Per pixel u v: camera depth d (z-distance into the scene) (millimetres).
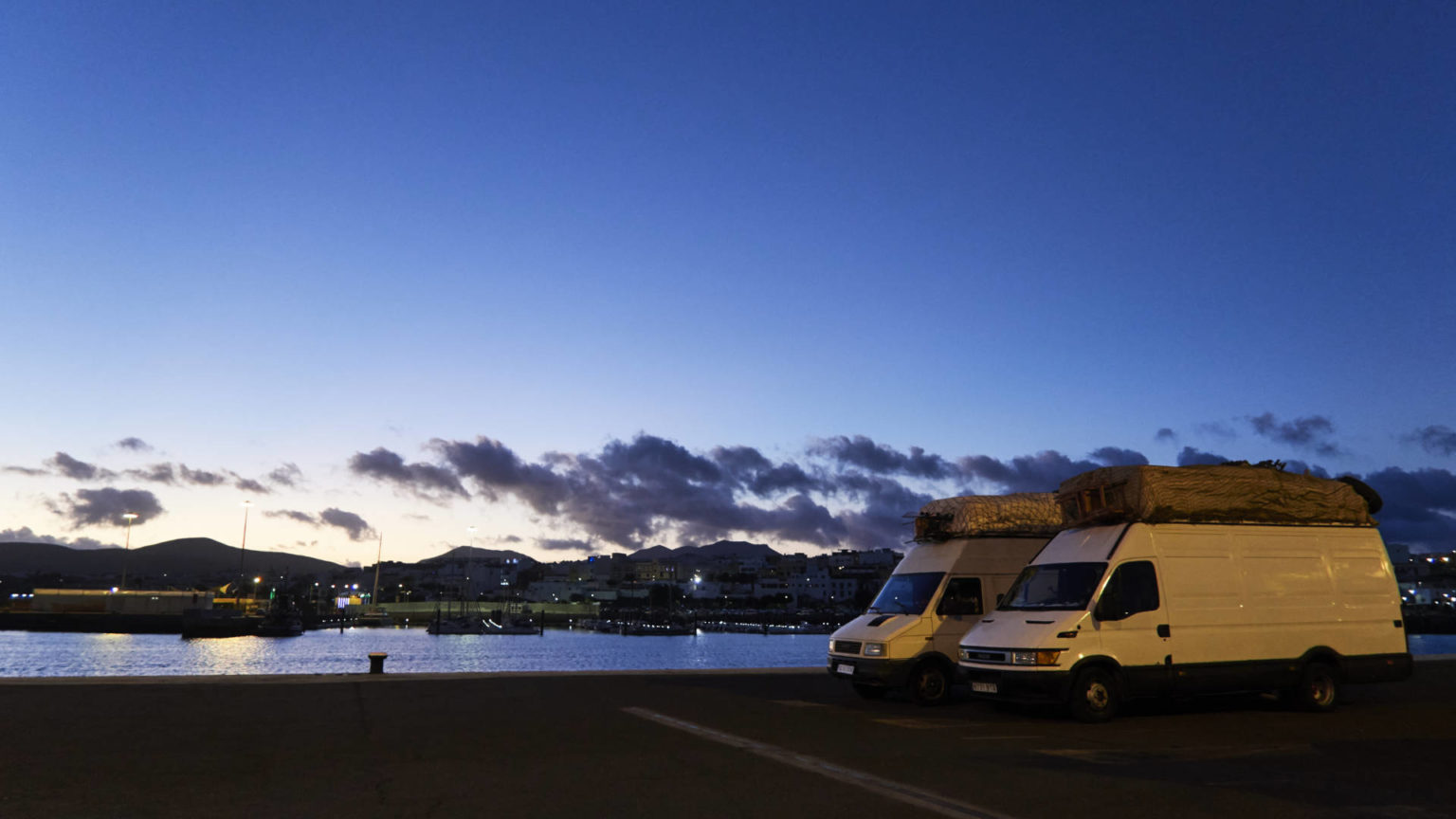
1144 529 13133
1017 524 15633
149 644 154125
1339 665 13648
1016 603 13586
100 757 9039
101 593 195500
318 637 184250
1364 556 14383
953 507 16156
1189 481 13438
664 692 15672
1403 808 7145
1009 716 13102
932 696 14352
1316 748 10133
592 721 11891
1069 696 12109
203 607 197375
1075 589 12922
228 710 12594
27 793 7434
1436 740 10742
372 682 16609
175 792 7520
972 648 13094
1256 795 7559
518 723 11633
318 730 10922
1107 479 13578
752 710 13391
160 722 11383
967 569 15227
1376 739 10812
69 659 119250
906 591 15578
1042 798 7438
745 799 7348
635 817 6711
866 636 14664
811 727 11648
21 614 184625
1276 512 13875
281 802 7160
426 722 11625
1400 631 14203
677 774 8406
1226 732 11445
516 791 7613
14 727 10906
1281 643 13352
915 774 8430
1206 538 13398
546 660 127875
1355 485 15234
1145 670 12531
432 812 6828
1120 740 10688
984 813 6898
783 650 156125
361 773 8359
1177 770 8734
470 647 157125
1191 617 12930
